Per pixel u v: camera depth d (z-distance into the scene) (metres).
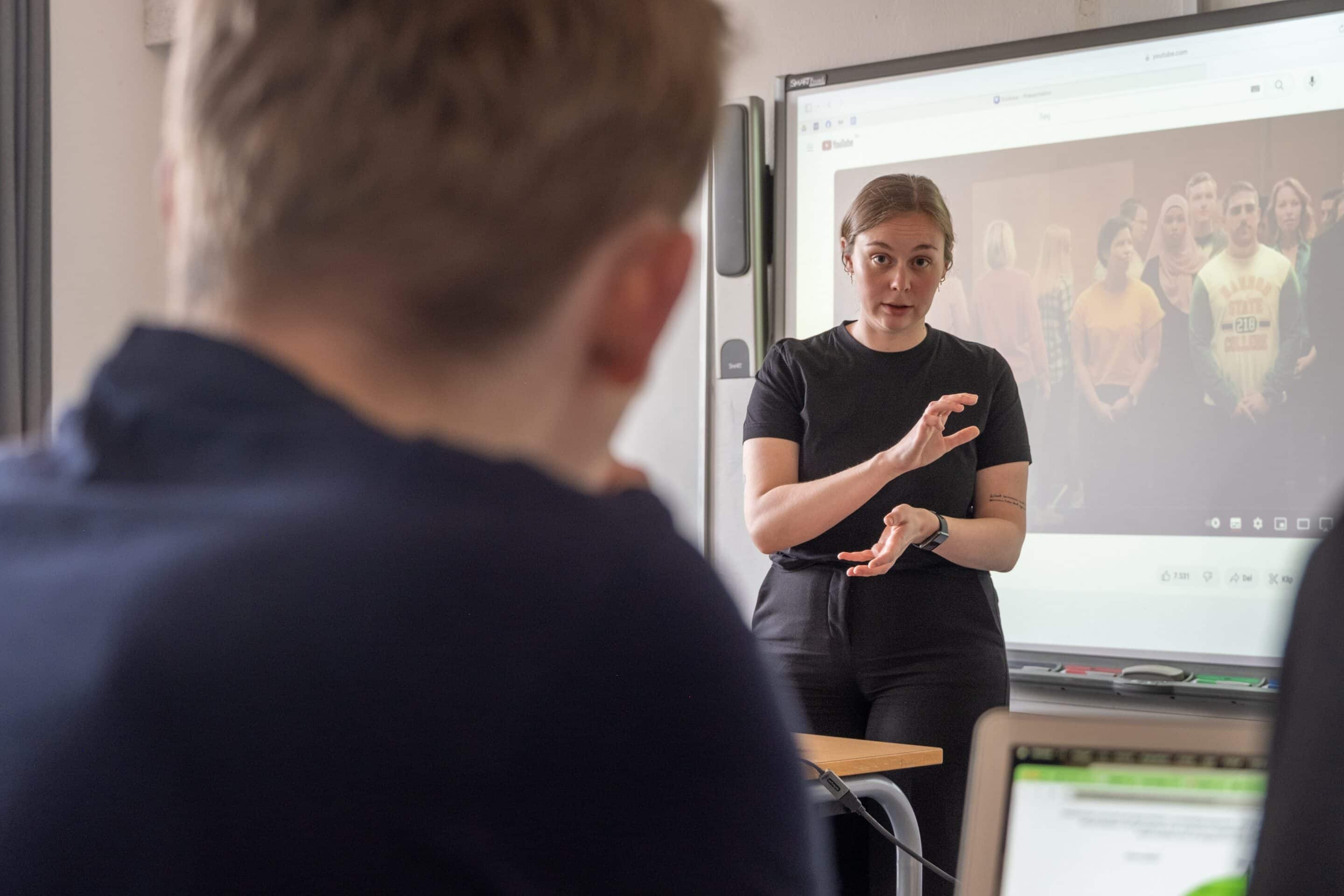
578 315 0.36
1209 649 2.87
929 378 2.19
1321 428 2.78
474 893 0.32
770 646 2.18
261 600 0.32
